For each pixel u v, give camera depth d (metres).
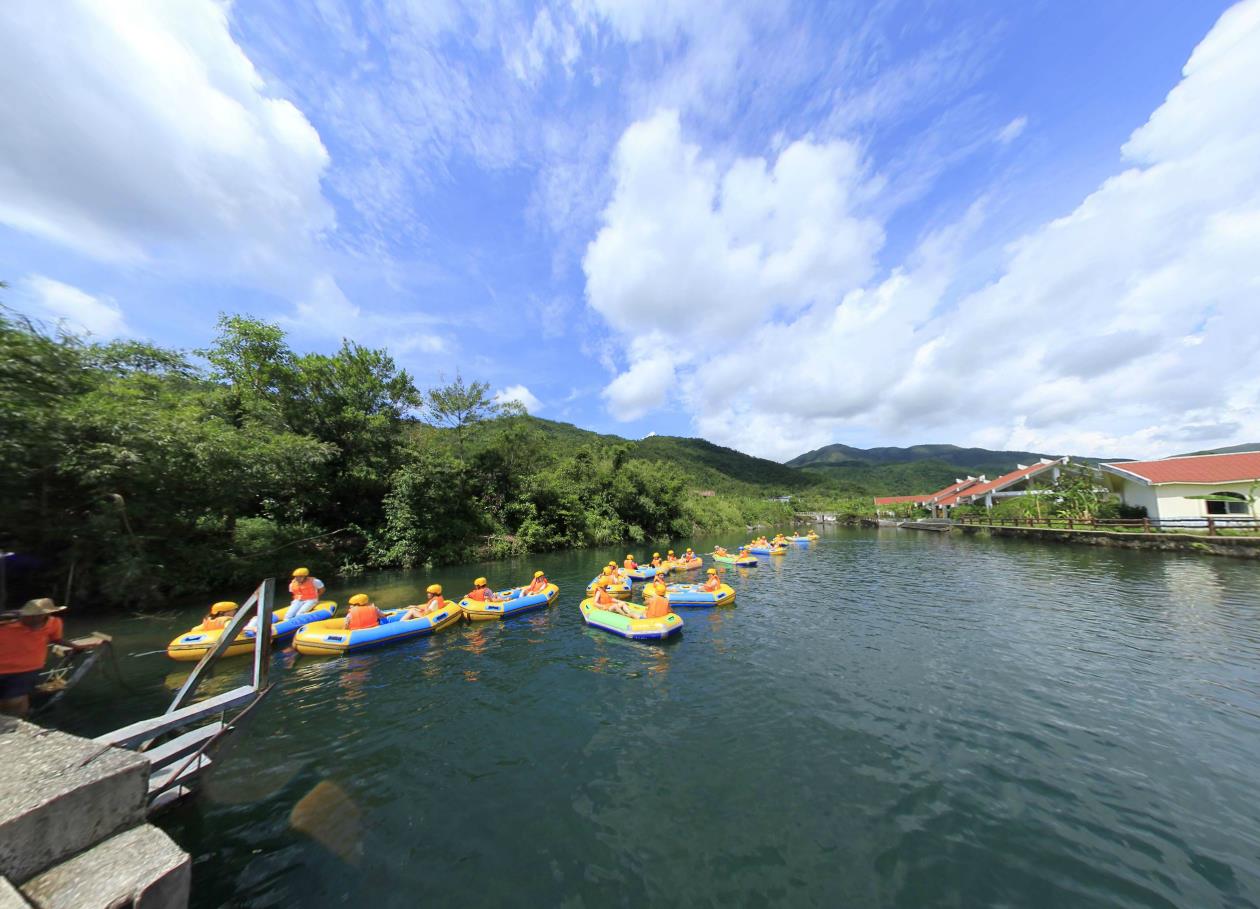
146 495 13.38
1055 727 7.18
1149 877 4.42
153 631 11.55
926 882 4.37
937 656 10.31
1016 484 47.91
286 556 18.64
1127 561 21.69
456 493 25.98
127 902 2.55
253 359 20.50
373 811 5.30
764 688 8.73
